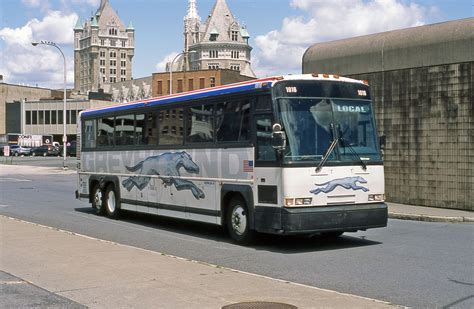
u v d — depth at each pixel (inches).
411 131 712.4
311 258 391.9
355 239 478.6
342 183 421.7
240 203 454.0
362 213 425.1
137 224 596.4
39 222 610.5
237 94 456.4
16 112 4655.5
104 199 665.6
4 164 2249.0
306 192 407.5
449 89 671.1
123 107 627.2
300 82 426.0
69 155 3297.2
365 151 438.0
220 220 474.3
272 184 414.9
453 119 666.8
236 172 454.6
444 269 348.5
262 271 349.4
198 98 505.7
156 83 4274.1
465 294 285.4
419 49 700.7
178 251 426.6
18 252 392.8
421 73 700.0
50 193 1018.1
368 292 291.4
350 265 364.5
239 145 450.9
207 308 252.2
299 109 419.5
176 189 533.3
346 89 442.3
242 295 274.2
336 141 424.8
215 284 297.1
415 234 506.6
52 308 256.4
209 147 487.2
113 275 319.6
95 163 682.8
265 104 425.1
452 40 665.0
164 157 552.4
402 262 372.8
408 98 715.4
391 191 737.0
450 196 671.8
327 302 260.7
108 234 521.7
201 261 384.8
